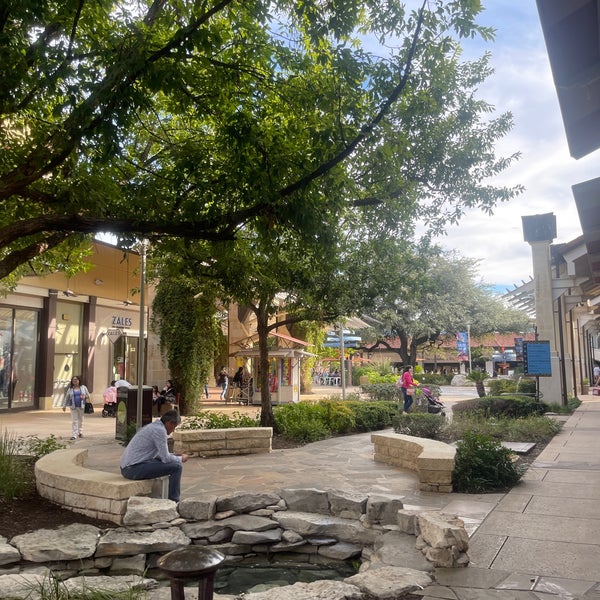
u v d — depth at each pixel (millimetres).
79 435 14688
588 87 3264
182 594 3143
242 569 6129
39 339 23016
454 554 5184
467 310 45562
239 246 10914
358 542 6438
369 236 12883
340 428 15258
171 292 21422
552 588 4637
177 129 10945
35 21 7145
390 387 26375
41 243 8078
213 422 13609
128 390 13562
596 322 39188
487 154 11453
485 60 11367
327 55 7781
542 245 21953
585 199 4555
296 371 25938
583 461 10445
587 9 2754
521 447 11750
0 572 5500
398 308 40750
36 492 7672
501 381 30000
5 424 17719
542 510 7031
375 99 7434
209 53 7332
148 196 8055
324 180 7758
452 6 6930
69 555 5797
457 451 8664
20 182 7148
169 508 6578
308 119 8359
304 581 5789
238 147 7562
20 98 7676
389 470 10062
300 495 7121
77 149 8203
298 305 14125
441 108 10328
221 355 30312
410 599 4520
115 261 25891
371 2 7164
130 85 6711
